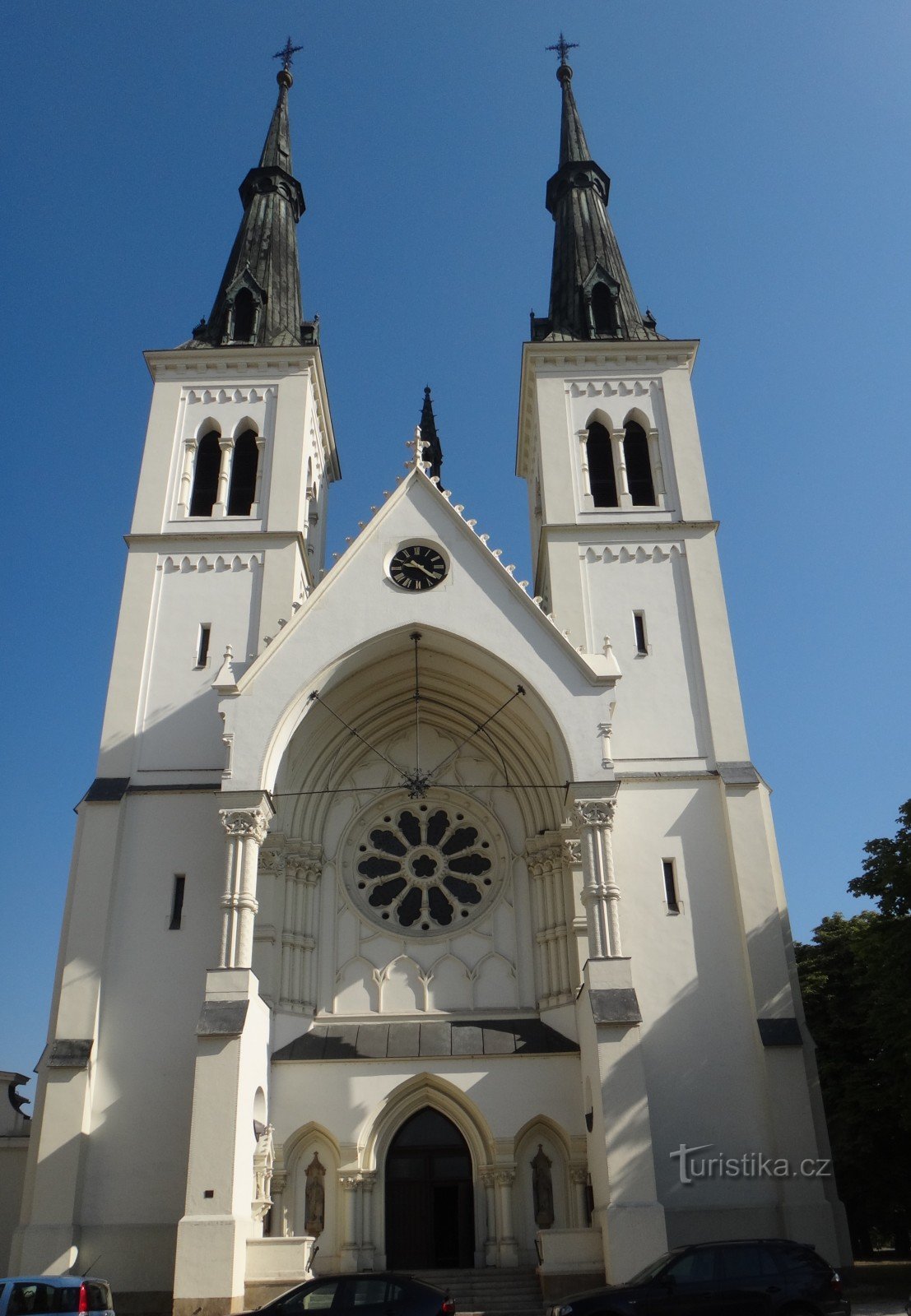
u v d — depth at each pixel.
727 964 34.56
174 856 36.12
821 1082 48.53
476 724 40.06
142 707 38.88
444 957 37.34
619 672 35.28
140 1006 33.94
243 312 48.69
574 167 54.41
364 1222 32.66
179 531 42.16
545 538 42.59
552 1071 34.12
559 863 37.56
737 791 36.53
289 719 34.88
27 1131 37.75
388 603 36.66
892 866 33.78
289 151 55.38
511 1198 32.81
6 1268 35.25
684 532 41.75
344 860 38.81
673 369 45.53
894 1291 33.25
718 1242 23.47
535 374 45.47
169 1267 30.78
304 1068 34.25
